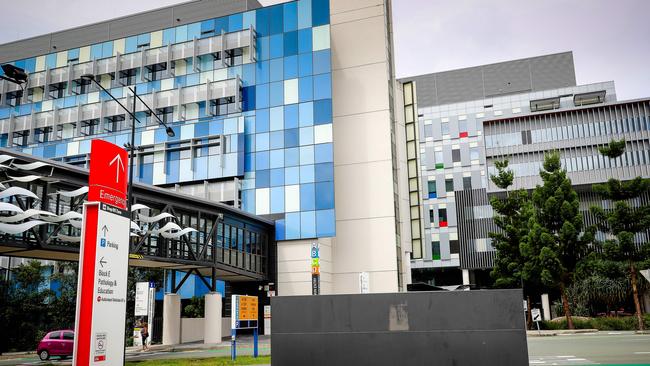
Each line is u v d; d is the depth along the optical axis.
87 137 47.50
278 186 41.38
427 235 76.44
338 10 45.31
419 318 8.71
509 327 8.48
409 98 48.69
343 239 41.97
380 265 40.78
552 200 37.38
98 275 11.12
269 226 41.16
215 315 31.89
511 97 78.19
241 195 42.09
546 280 35.94
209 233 32.81
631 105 63.94
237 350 26.20
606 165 63.03
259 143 42.50
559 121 65.88
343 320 8.89
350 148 42.97
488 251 66.88
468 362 8.47
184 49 45.72
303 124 41.81
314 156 41.09
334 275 41.69
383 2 44.59
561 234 36.50
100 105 47.59
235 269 35.56
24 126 49.81
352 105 43.53
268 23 44.31
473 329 8.55
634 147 62.78
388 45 48.06
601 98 73.38
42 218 22.25
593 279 43.12
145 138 45.19
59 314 38.53
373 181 42.03
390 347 8.69
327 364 8.81
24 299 38.12
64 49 50.81
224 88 43.84
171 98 45.28
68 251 23.50
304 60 42.81
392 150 44.22
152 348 29.58
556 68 85.44
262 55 43.94
